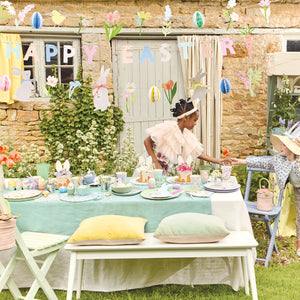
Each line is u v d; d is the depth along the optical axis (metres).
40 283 2.80
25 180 3.48
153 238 2.93
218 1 6.43
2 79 3.45
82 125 6.45
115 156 6.45
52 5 6.18
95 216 3.08
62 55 6.50
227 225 3.08
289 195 4.38
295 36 6.64
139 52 6.55
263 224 4.64
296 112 5.73
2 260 3.16
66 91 6.38
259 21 6.51
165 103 6.74
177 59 6.62
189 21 6.44
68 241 2.77
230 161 3.86
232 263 3.14
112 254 2.76
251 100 6.68
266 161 3.75
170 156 3.84
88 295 3.10
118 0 6.30
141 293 3.12
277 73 5.41
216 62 6.42
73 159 6.38
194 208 3.07
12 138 6.38
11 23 6.11
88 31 6.30
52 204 3.09
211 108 6.55
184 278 3.20
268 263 3.65
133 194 3.25
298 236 3.65
